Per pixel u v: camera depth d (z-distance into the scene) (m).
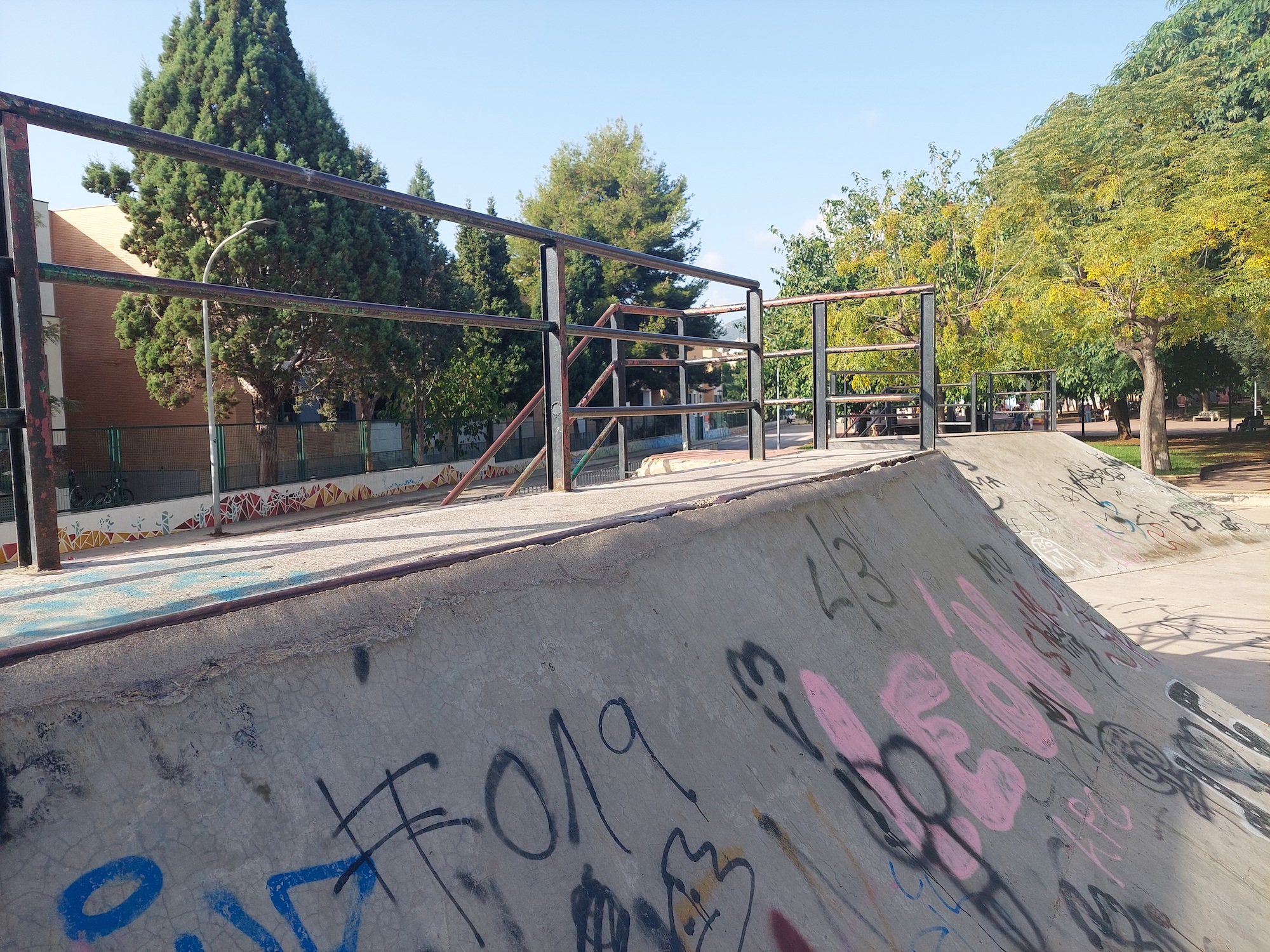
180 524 17.31
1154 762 3.46
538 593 1.85
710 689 2.04
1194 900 2.63
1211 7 22.30
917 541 3.87
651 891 1.52
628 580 2.11
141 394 22.83
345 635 1.45
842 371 8.24
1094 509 10.92
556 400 3.03
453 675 1.55
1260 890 2.87
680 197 39.41
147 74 20.16
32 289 1.67
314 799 1.25
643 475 6.43
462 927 1.26
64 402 16.17
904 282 20.41
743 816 1.81
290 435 21.19
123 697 1.15
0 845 0.99
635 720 1.80
